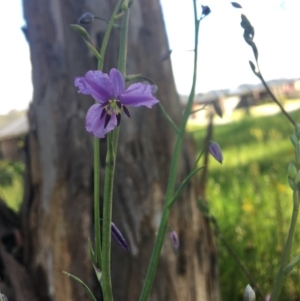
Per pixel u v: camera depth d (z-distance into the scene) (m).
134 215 0.20
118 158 0.20
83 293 0.20
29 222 0.21
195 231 0.21
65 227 0.20
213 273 0.22
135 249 0.19
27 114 0.22
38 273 0.20
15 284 0.20
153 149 0.20
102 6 0.20
